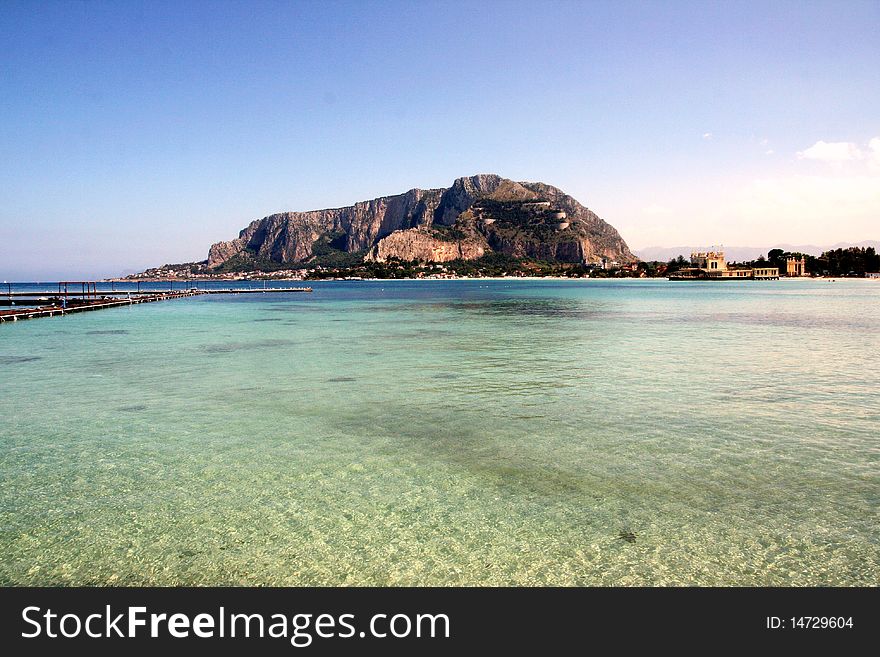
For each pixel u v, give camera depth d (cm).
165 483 1126
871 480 1101
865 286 18675
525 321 5462
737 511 973
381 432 1483
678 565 814
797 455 1255
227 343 3662
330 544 883
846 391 1956
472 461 1245
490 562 829
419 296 13288
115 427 1541
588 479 1127
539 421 1581
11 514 985
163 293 12525
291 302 10525
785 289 16262
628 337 3875
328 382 2209
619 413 1664
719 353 2989
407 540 892
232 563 833
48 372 2477
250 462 1248
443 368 2548
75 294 10175
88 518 969
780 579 779
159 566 826
